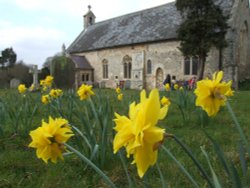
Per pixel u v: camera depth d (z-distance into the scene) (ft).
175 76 102.42
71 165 12.18
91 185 10.29
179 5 85.35
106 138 11.60
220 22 82.28
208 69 94.27
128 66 120.78
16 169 11.96
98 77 133.90
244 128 18.65
